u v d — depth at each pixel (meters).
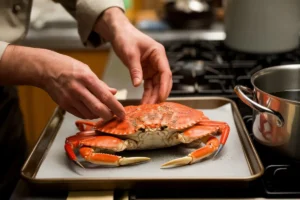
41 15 2.01
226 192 0.86
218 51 1.62
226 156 0.96
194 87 1.32
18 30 1.26
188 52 1.62
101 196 0.85
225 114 1.13
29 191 0.89
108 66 1.48
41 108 1.96
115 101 0.95
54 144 1.03
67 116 1.15
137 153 0.98
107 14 1.22
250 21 1.51
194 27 1.98
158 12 2.18
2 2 1.22
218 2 2.18
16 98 1.40
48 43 1.89
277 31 1.51
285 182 0.87
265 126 0.93
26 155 1.37
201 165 0.93
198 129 0.98
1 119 1.30
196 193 0.86
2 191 1.20
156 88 1.13
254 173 0.89
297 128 0.89
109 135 0.98
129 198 0.85
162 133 0.96
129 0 2.22
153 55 1.13
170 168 0.92
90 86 0.94
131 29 1.18
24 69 0.96
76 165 0.95
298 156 0.91
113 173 0.91
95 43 1.33
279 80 1.04
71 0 1.33
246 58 1.55
